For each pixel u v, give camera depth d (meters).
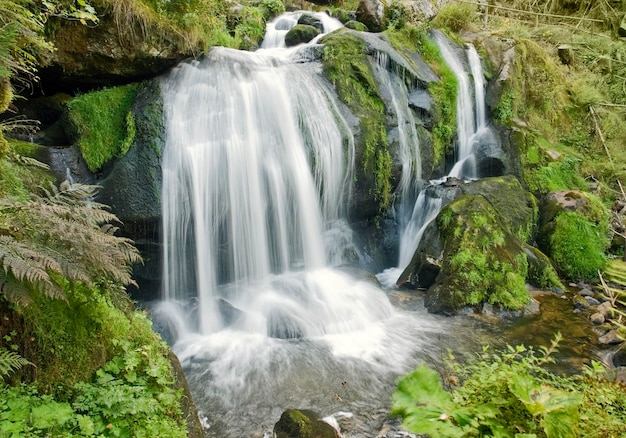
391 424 4.03
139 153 5.62
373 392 4.47
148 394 3.06
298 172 6.48
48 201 3.26
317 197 6.75
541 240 7.84
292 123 6.57
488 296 6.12
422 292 6.63
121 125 5.82
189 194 5.75
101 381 2.95
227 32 7.96
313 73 7.26
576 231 7.62
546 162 9.16
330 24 9.55
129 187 5.51
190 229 5.82
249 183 6.14
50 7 4.74
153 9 6.00
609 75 12.76
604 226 7.85
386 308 6.01
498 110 9.62
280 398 4.38
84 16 4.88
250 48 8.49
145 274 5.72
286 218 6.48
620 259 7.77
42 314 2.83
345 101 7.23
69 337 2.94
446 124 8.61
